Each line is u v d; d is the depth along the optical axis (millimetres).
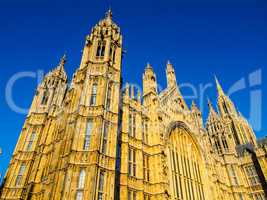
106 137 32062
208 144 55969
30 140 43531
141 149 38188
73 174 27391
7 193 36875
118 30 46219
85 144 30219
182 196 40531
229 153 63031
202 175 48688
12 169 39625
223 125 69562
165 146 42406
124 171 33219
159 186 35844
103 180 28484
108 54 39938
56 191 27609
